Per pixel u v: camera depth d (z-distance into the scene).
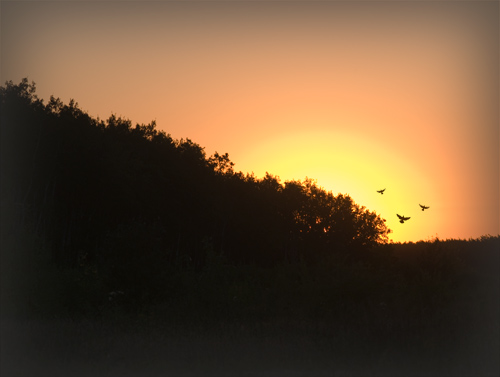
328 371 10.30
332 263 19.59
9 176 53.50
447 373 10.28
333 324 14.52
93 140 60.06
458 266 24.14
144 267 18.52
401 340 11.92
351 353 11.30
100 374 9.86
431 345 11.45
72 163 58.25
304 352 11.42
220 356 11.09
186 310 17.02
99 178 59.41
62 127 58.38
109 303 17.62
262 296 18.59
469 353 11.09
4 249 18.92
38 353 11.04
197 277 19.80
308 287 18.14
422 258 23.94
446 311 15.35
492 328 12.91
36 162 55.91
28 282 17.91
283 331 13.71
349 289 17.62
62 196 60.88
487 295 18.69
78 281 18.47
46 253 20.80
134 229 19.44
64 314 17.03
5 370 9.97
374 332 12.62
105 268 19.14
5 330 13.46
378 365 10.60
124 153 64.12
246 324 15.02
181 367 10.41
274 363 10.75
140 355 11.04
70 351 11.21
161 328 14.27
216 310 17.14
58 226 61.53
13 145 55.38
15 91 59.22
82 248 60.50
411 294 18.03
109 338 12.52
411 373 10.27
